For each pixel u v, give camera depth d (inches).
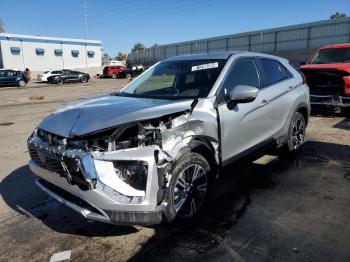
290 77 218.4
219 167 155.1
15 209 165.0
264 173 198.1
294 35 1742.1
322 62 385.1
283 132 207.8
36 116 463.2
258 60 192.7
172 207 129.0
